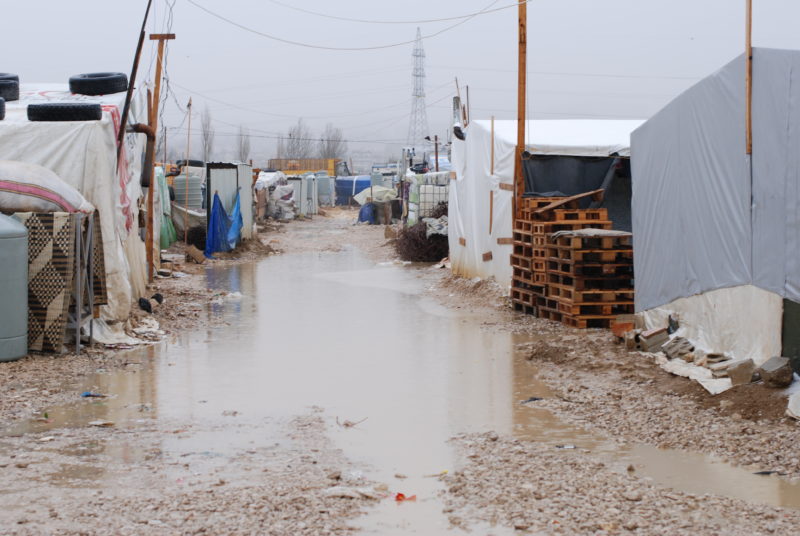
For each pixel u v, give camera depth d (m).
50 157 13.76
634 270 13.62
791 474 7.30
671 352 11.55
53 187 12.58
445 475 7.28
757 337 10.14
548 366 12.05
